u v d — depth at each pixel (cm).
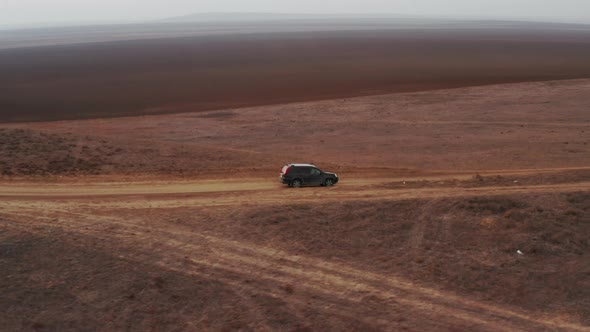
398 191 3078
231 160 4500
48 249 2186
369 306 1977
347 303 1991
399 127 6825
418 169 4566
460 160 5003
